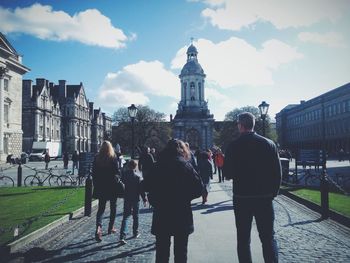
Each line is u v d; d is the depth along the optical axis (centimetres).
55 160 6962
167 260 549
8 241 824
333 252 760
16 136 5828
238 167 558
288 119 11788
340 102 7594
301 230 970
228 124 9406
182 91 9325
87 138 11388
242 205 554
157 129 9269
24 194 1762
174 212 548
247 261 546
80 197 1650
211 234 937
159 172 562
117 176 899
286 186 2067
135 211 924
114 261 714
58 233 961
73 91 10631
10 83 5678
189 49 9488
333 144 7944
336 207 1246
